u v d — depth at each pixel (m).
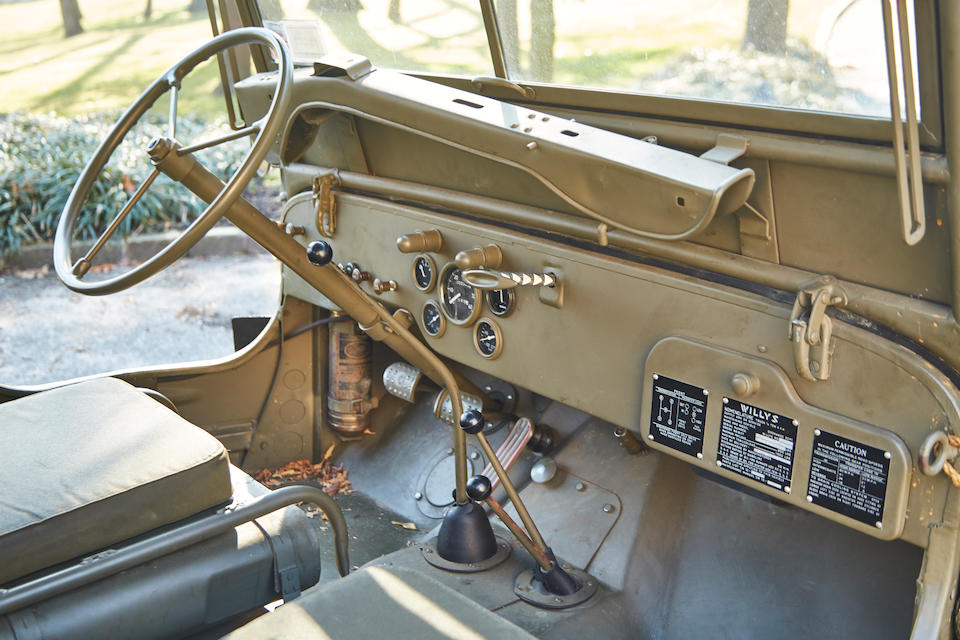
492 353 2.35
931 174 1.49
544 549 2.32
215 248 7.44
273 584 1.82
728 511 2.37
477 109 2.12
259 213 2.17
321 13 2.57
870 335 1.63
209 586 1.73
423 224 2.46
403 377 2.94
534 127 1.98
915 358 1.58
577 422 2.81
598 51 1.95
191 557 1.74
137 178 7.50
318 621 1.47
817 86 1.61
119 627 1.63
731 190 1.68
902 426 1.61
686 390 1.90
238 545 1.79
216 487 1.81
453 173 2.36
